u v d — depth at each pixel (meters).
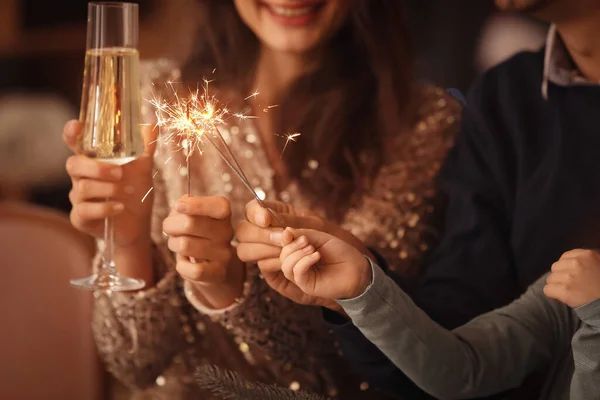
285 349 1.23
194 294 1.18
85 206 1.09
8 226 1.42
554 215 1.16
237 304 1.17
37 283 1.41
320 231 1.00
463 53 2.46
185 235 1.03
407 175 1.31
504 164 1.23
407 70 1.36
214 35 1.35
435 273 1.21
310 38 1.25
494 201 1.23
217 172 1.32
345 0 1.26
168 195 1.31
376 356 1.09
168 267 1.24
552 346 1.04
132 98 1.04
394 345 0.97
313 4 1.24
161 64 1.39
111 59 1.03
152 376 1.29
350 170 1.33
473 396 1.01
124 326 1.25
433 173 1.32
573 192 1.16
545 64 1.20
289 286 1.02
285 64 1.33
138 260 1.18
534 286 1.07
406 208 1.30
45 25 2.64
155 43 2.39
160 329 1.25
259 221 0.97
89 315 1.39
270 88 1.34
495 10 2.43
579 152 1.16
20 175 2.63
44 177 2.65
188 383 1.33
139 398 1.36
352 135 1.34
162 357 1.28
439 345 0.98
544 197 1.17
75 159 1.08
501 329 1.03
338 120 1.33
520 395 1.14
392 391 1.12
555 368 1.03
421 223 1.30
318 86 1.34
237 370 1.30
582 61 1.17
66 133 1.06
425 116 1.36
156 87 1.36
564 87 1.19
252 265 1.18
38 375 1.40
